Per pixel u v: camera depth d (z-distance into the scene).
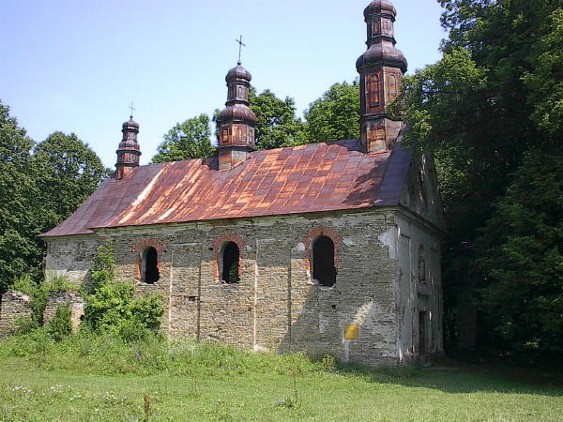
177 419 10.88
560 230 17.09
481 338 28.88
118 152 31.78
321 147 25.98
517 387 17.12
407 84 20.83
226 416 11.29
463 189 27.52
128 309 24.69
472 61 19.50
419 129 19.69
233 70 28.86
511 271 17.70
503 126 21.34
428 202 25.44
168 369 19.34
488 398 14.57
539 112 16.81
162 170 30.12
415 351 22.34
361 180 22.86
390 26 25.62
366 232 21.39
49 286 27.16
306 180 24.25
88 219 29.16
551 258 16.77
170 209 26.58
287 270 22.58
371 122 24.50
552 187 17.50
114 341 22.56
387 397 14.81
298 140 39.62
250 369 19.58
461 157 23.56
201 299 24.12
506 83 18.80
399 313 20.92
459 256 26.66
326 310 21.56
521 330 18.50
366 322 20.86
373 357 20.59
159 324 24.94
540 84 17.06
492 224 19.89
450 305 28.33
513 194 18.42
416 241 23.62
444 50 21.98
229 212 24.08
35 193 36.31
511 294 17.95
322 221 22.22
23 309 27.19
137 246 26.30
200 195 26.62
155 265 27.58
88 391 14.48
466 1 22.28
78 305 25.97
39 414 11.21
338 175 23.75
